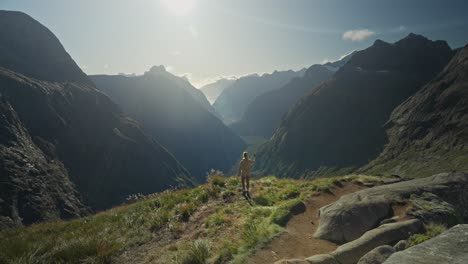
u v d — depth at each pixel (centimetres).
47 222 2095
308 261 810
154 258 1088
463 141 18350
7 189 11044
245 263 873
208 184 2080
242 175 1820
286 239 1027
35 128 15388
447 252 354
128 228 1488
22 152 13162
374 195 1283
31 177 12425
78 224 1778
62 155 15738
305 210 1358
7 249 1314
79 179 15488
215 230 1239
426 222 1027
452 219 1074
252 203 1566
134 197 2477
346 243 949
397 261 356
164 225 1452
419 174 17288
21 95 15888
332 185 1772
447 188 1327
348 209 1147
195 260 953
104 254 1155
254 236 1034
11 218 10181
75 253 1169
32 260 1131
